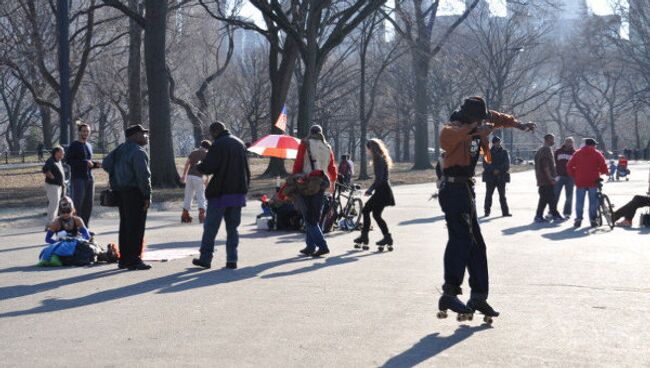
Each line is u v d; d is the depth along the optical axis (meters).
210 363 5.75
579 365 5.64
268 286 9.18
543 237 14.61
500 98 59.53
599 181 16.77
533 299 8.23
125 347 6.25
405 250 12.80
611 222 16.38
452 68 64.81
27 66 44.56
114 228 17.58
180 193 28.77
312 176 11.91
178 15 52.22
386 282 9.42
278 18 32.56
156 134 32.69
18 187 37.00
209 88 65.94
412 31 51.97
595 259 11.40
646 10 71.75
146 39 32.66
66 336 6.68
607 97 86.81
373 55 60.91
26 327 7.07
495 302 8.07
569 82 79.19
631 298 8.25
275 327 6.94
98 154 67.56
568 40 83.94
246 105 65.69
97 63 53.41
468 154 6.98
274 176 42.19
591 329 6.81
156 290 8.97
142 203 10.73
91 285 9.40
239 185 10.76
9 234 16.73
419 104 58.09
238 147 10.79
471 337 6.55
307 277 9.88
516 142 114.94
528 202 24.73
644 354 5.95
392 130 74.75
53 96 52.59
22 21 40.56
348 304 8.01
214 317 7.39
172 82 49.34
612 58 76.56
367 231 12.84
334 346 6.24
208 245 10.85
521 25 60.72
